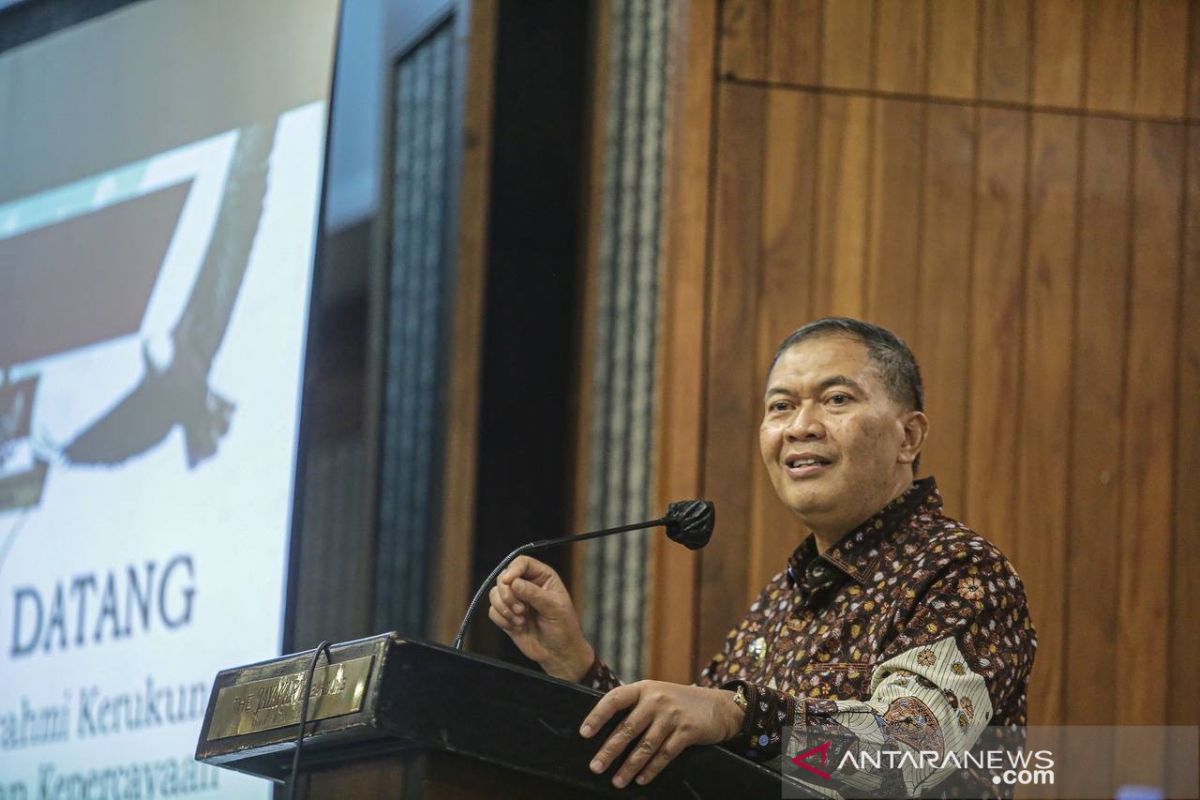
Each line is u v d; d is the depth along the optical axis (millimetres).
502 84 7594
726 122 5934
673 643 5688
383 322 8664
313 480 9305
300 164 6492
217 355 6543
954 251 5922
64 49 7523
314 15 6605
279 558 6125
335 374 9266
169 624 6395
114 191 7125
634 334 6875
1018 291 5910
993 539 5793
